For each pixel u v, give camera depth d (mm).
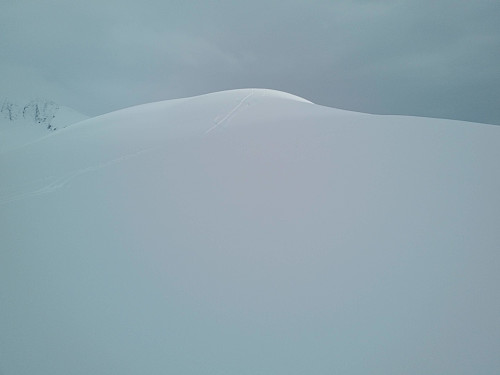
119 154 10586
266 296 4805
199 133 11211
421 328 4141
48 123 127562
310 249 5613
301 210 6633
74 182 9172
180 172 8680
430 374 3627
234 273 5285
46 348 4277
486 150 8328
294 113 12328
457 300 4457
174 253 5871
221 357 4008
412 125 10109
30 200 8508
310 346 4055
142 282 5289
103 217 7215
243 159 8875
